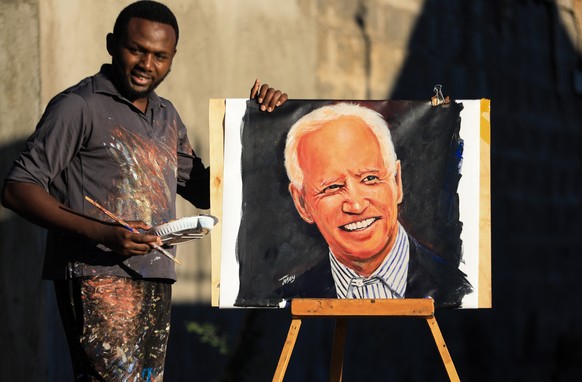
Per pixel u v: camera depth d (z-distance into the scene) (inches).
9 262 400.5
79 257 240.2
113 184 242.4
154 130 253.0
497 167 717.3
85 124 239.1
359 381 590.2
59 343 410.3
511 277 738.2
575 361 791.7
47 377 396.8
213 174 279.1
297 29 540.4
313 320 553.6
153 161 249.4
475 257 280.5
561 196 799.7
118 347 242.1
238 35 501.0
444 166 282.8
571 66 802.8
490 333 714.8
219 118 281.4
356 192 281.4
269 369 509.7
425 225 281.3
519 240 748.0
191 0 475.8
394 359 620.4
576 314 827.4
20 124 397.1
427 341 655.8
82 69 416.8
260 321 458.3
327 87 564.7
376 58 601.0
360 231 280.5
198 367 482.6
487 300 279.7
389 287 279.4
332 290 278.4
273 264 278.4
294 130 282.5
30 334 397.4
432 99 285.0
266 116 282.4
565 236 806.5
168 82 463.5
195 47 477.1
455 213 281.7
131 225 235.5
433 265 280.2
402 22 624.1
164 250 235.9
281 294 277.6
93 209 240.8
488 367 710.5
